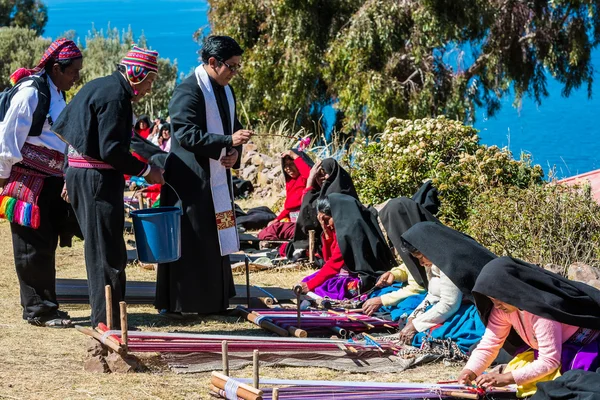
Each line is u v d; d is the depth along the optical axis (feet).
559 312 15.78
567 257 27.14
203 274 23.25
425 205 32.94
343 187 30.04
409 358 19.74
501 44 78.33
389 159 36.73
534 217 28.40
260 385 16.60
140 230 21.45
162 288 23.57
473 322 20.17
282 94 75.92
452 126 36.83
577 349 16.24
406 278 23.67
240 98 79.82
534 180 33.91
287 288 28.19
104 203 20.86
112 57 106.22
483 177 33.27
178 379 18.02
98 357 18.54
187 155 23.22
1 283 28.35
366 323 22.25
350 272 25.44
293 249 32.27
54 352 19.88
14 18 176.45
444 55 76.13
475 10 70.85
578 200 28.66
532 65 80.53
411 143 36.50
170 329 22.63
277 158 51.60
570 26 78.79
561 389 15.28
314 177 31.32
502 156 34.14
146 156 28.94
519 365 17.02
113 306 21.07
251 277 30.19
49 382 17.43
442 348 20.03
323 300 24.49
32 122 21.59
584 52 78.79
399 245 22.65
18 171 21.86
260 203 46.80
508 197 29.66
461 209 33.14
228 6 78.84
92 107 20.43
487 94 80.53
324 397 16.17
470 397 16.55
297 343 19.88
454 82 74.64
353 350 19.88
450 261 18.61
